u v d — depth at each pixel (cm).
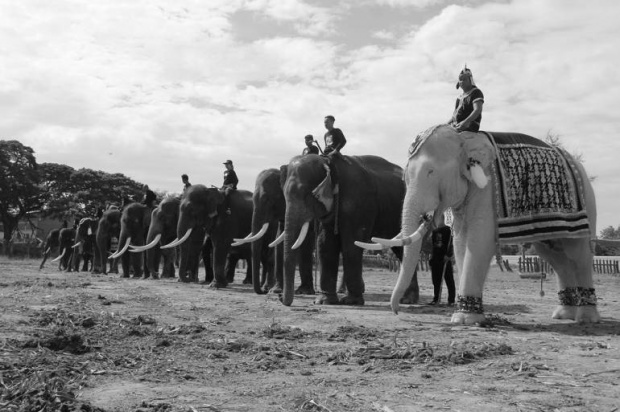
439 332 847
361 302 1268
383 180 1373
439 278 1292
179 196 2417
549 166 968
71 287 1620
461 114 989
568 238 992
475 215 939
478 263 932
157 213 2375
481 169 920
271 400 477
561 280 1053
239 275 3009
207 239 2206
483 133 966
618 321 1009
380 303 1337
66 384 510
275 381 543
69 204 5972
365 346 705
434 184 929
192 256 2103
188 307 1159
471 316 926
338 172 1268
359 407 461
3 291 1407
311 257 1584
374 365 612
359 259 1267
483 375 570
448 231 1280
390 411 450
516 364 613
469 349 688
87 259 3062
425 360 631
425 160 932
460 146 939
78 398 472
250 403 468
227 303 1255
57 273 2656
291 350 690
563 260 1045
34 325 826
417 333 837
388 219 1370
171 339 736
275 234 1603
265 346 700
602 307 1317
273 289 1584
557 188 963
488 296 1641
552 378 559
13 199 5844
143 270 2838
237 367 602
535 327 918
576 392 511
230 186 1917
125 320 877
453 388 519
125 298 1302
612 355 677
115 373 563
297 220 1238
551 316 1077
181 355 651
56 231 3347
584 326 936
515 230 934
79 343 678
